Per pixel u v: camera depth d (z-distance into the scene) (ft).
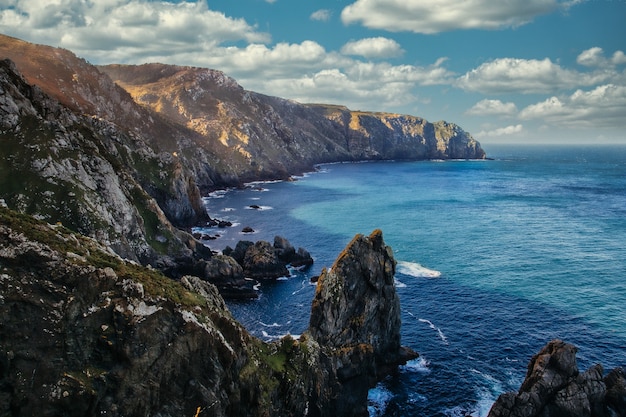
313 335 192.24
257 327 253.03
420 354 218.79
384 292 205.77
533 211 566.36
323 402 164.66
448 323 249.34
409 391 192.65
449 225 482.69
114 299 112.78
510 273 325.83
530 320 250.57
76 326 107.34
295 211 554.87
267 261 328.90
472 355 217.36
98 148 355.15
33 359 101.81
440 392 191.31
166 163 482.69
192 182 493.36
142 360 110.11
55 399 100.83
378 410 182.60
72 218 279.49
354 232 451.53
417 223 492.13
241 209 564.30
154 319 113.60
